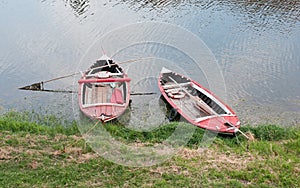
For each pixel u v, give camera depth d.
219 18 19.73
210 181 7.95
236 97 13.59
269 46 17.06
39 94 13.80
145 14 20.30
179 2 21.69
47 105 13.01
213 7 21.02
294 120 12.20
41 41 17.94
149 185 7.75
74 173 8.10
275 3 21.33
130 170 8.33
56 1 22.27
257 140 10.70
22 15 20.48
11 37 18.23
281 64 15.63
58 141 9.77
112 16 20.22
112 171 8.27
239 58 16.16
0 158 8.59
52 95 13.70
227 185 7.79
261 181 8.03
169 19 19.64
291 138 10.72
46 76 15.27
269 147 9.74
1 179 7.70
